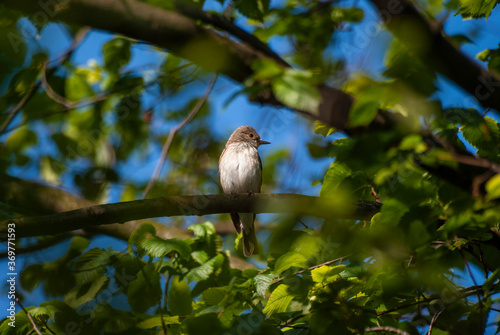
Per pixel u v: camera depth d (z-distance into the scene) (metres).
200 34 4.20
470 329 5.14
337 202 4.13
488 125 4.67
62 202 8.65
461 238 4.69
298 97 3.62
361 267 5.51
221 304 5.51
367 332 5.48
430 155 3.83
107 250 6.71
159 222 11.02
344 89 4.23
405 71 3.79
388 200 3.97
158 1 4.96
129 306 6.62
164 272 6.75
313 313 5.13
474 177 4.09
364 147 3.79
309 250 5.01
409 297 5.61
